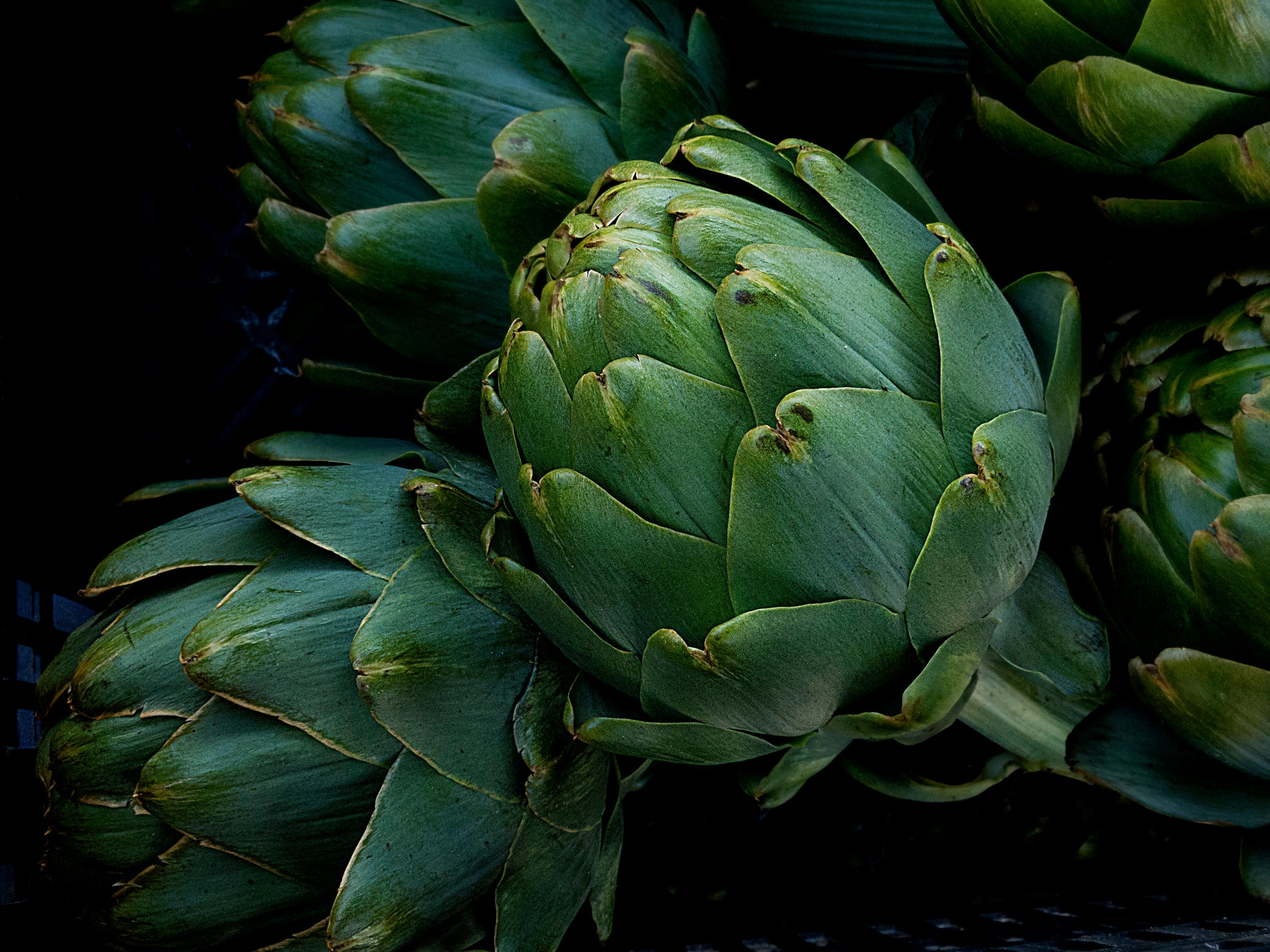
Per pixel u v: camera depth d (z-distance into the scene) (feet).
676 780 2.59
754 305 2.15
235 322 2.70
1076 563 2.33
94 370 2.65
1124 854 2.53
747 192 2.25
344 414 2.70
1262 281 2.27
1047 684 2.31
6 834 2.44
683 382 2.16
